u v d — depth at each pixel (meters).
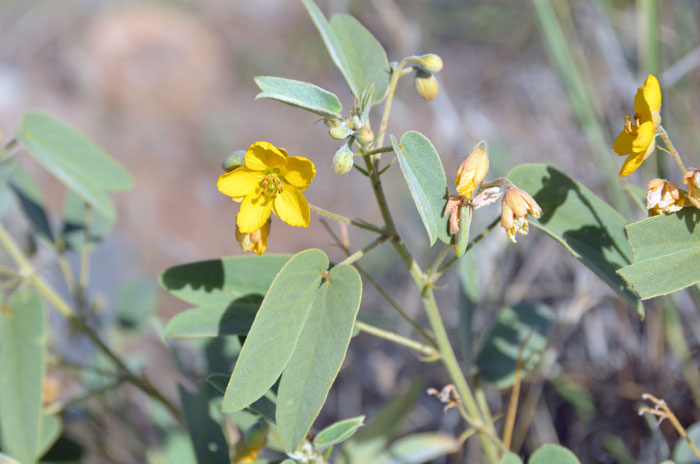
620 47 0.46
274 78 0.26
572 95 0.39
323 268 0.26
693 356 0.38
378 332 0.29
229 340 0.32
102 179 0.33
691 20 0.46
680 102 0.41
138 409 0.49
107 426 0.41
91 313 0.41
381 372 0.47
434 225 0.25
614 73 0.45
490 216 0.47
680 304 0.39
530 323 0.33
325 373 0.25
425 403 0.45
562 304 0.42
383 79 0.28
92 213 0.37
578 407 0.40
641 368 0.39
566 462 0.28
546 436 0.40
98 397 0.40
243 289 0.29
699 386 0.36
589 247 0.28
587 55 0.47
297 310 0.25
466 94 0.55
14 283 0.33
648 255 0.25
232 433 0.33
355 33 0.29
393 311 0.51
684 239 0.25
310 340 0.25
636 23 0.49
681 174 0.40
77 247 0.36
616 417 0.40
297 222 0.26
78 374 0.41
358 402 0.48
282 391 0.25
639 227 0.25
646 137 0.25
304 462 0.27
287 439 0.25
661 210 0.25
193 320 0.28
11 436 0.30
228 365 0.31
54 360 0.35
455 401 0.30
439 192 0.26
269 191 0.26
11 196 0.36
